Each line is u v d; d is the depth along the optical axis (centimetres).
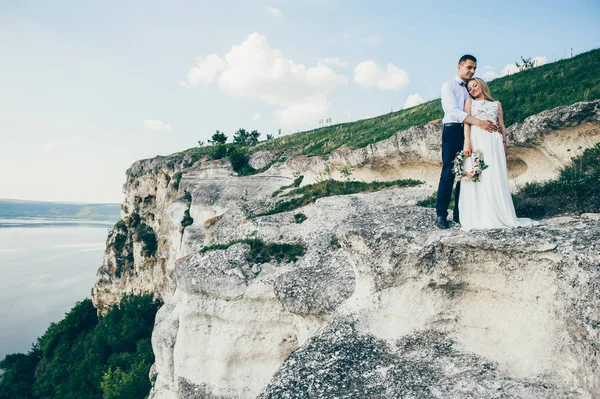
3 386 3541
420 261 681
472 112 689
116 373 2617
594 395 457
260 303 1166
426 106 2492
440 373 587
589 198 770
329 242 1245
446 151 729
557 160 1060
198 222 2381
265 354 1182
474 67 715
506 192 666
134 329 3275
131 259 4175
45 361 3816
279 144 3281
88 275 8906
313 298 957
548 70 1803
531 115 1173
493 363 588
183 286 1286
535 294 583
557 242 555
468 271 649
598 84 1198
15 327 5488
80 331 4075
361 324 696
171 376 1446
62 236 17988
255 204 1942
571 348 510
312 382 595
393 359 629
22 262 10606
